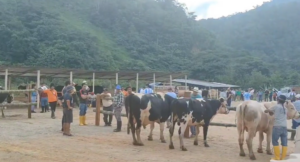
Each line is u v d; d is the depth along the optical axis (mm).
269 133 10586
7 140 11344
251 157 9859
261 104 10383
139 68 78375
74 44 70812
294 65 102125
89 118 19375
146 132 14211
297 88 47906
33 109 21266
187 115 10828
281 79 71750
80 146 10781
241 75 75500
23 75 29484
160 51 97938
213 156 10141
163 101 11695
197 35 115000
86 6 116188
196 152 10609
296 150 7875
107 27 107000
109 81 43844
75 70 28266
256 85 69125
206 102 11398
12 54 65562
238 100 45281
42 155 9367
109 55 78562
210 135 14258
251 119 9844
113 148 10664
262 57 112938
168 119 12391
